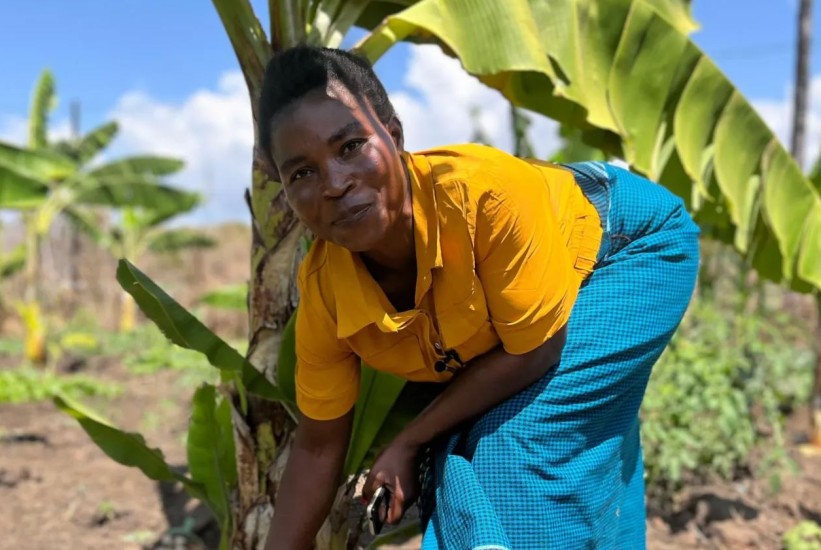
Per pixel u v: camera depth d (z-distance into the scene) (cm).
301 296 186
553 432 178
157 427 692
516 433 176
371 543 251
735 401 450
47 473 516
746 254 373
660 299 193
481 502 168
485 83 300
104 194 1123
